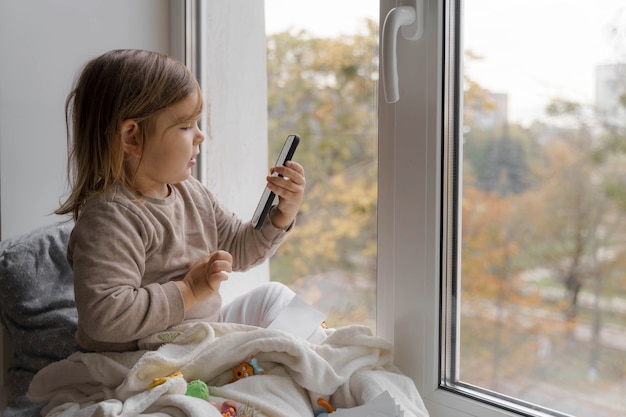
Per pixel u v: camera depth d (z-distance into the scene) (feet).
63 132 5.09
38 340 4.41
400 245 4.09
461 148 3.88
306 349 3.54
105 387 3.59
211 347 3.59
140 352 3.61
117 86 3.74
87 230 3.64
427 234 3.96
